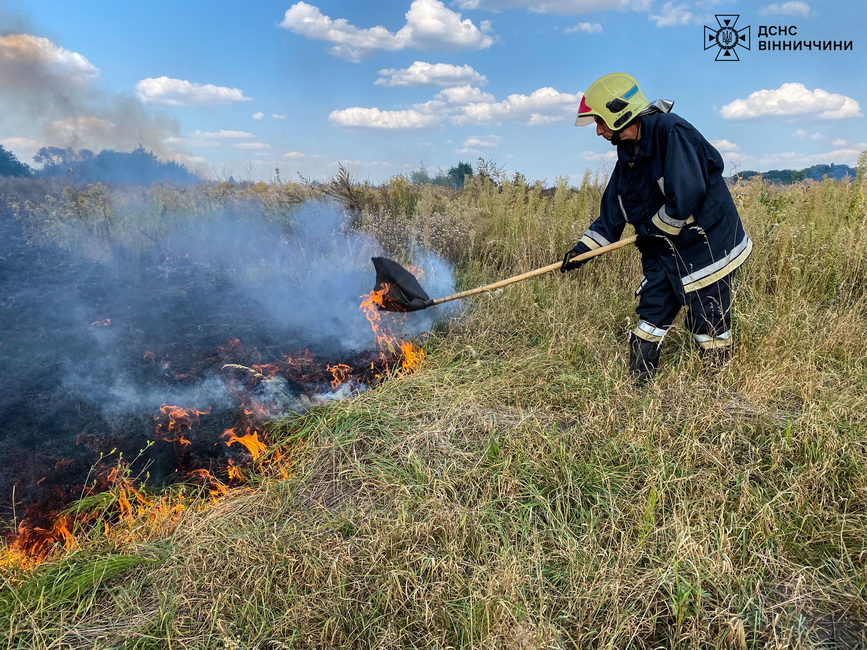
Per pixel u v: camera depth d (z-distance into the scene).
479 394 3.70
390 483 2.83
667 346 4.44
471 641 2.01
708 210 3.62
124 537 2.70
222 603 2.22
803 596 2.23
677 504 2.65
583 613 2.15
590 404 3.42
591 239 4.06
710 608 2.19
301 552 2.42
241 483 3.24
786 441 2.95
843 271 5.40
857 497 2.68
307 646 2.06
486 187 8.52
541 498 2.71
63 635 2.13
